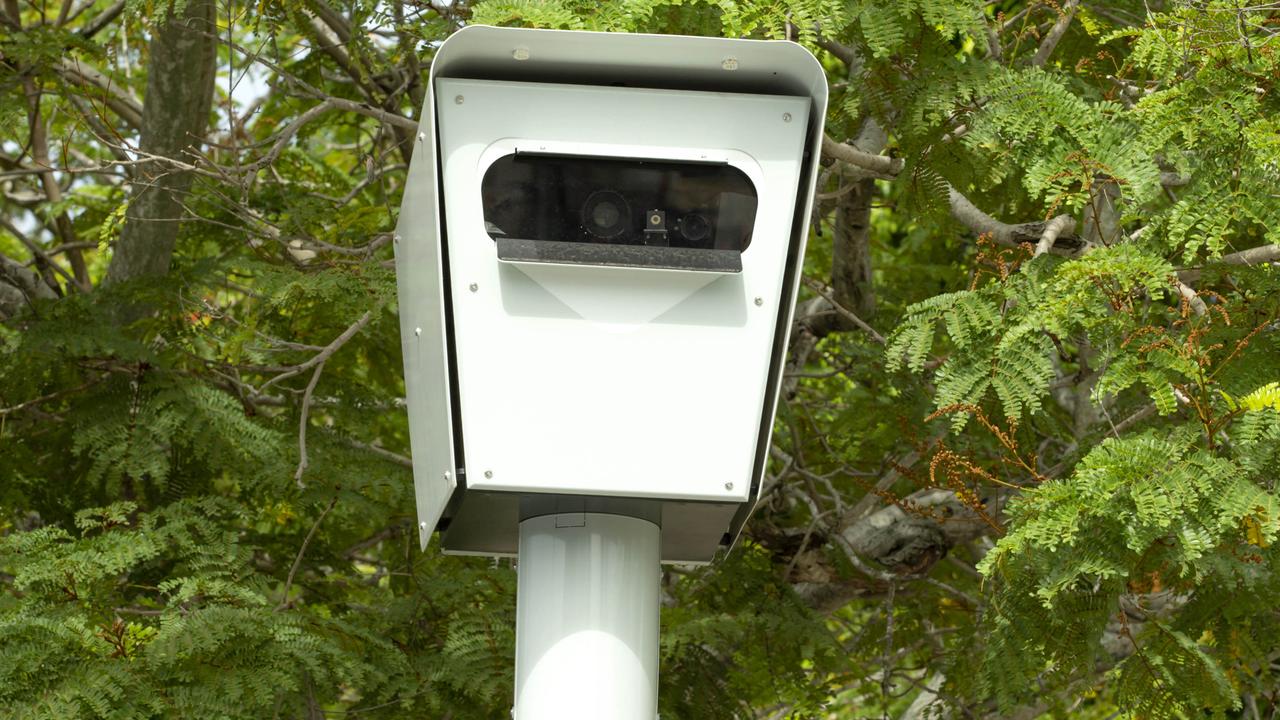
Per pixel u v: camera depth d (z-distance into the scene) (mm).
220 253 12594
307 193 11914
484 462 4984
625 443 5047
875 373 10844
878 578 11539
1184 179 7379
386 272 9953
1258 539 6328
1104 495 6297
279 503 10172
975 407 6852
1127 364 6531
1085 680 9281
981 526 11680
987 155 8047
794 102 5262
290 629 8766
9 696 8023
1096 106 7270
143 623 9461
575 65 5234
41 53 10391
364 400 11430
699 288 5152
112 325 10836
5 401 10750
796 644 11180
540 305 5086
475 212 5117
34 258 12500
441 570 11289
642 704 5402
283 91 11445
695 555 6305
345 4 10883
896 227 17312
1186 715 7121
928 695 13219
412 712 9867
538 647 5414
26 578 8539
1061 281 6793
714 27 7305
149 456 9906
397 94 11711
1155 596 9820
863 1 7527
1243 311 7141
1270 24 7094
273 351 10797
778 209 5215
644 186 5242
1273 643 7773
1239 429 6398
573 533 5477
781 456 12383
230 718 8258
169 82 10633
